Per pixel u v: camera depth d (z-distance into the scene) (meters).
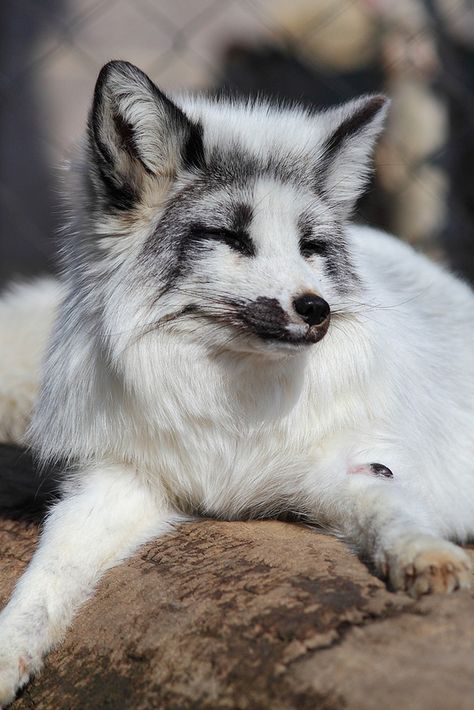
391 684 4.13
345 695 4.14
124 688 4.96
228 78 14.66
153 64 14.59
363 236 8.62
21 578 5.93
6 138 14.57
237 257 6.04
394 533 5.27
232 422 6.32
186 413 6.27
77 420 6.59
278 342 5.84
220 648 4.74
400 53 13.39
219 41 14.98
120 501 6.46
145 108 6.15
